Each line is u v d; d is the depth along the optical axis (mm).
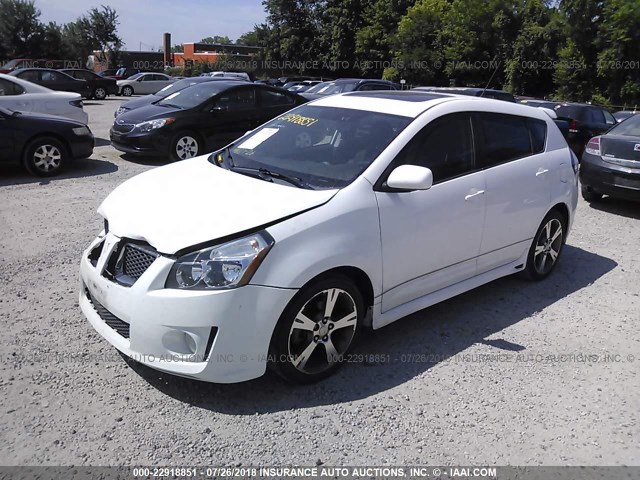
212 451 2811
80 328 3934
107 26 58156
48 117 8836
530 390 3432
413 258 3729
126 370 3455
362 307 3527
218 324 2939
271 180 3648
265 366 3121
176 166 4227
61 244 5574
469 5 30156
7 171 9078
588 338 4113
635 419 3195
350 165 3658
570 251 6113
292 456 2799
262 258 2992
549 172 4840
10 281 4664
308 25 49500
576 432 3068
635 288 5098
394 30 42375
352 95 4621
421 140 3867
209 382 3242
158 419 3029
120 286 3125
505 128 4559
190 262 2973
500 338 4062
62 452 2760
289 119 4461
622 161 7664
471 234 4137
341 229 3281
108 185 8203
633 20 30141
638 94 31078
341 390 3354
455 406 3246
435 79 35469
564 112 12984
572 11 31047
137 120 9984
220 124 10312
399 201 3604
